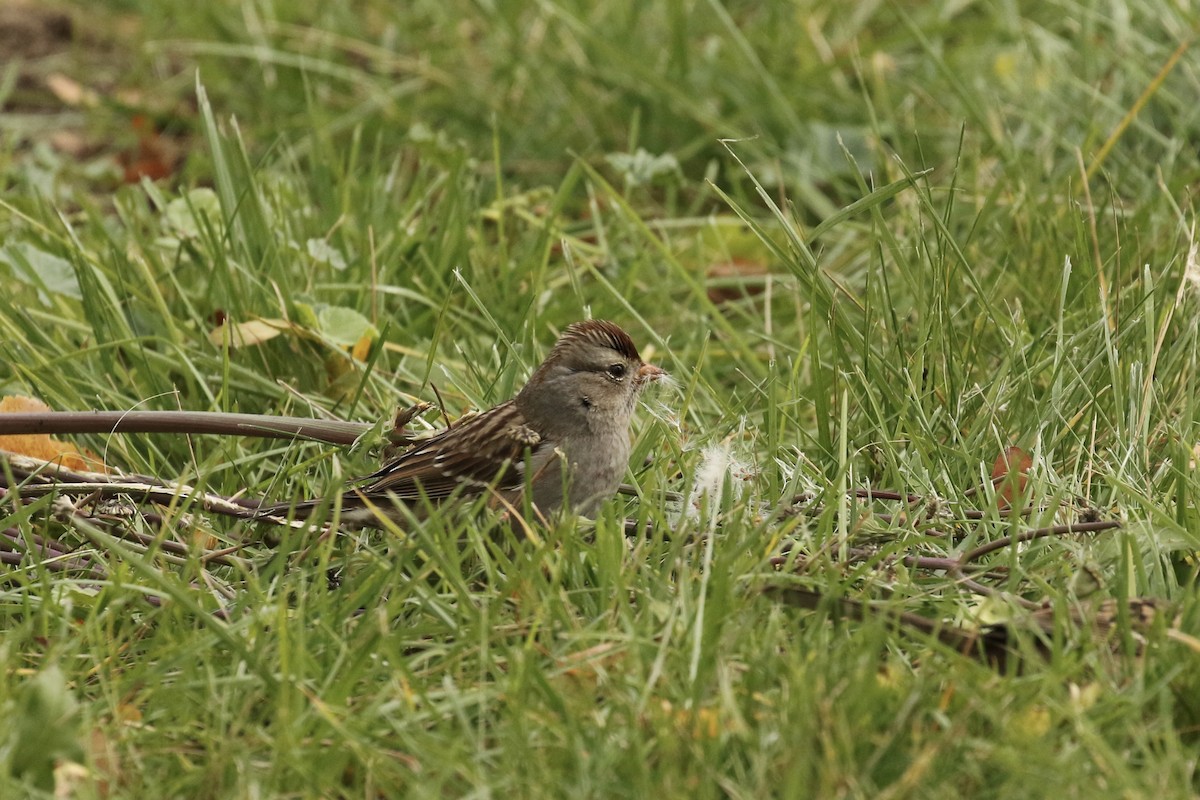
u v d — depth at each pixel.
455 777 6.78
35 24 17.92
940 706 6.97
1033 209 11.89
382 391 10.82
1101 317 10.02
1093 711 6.85
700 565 8.35
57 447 9.98
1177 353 9.84
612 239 13.17
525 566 7.86
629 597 7.96
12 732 6.73
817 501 8.90
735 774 6.73
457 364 11.30
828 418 10.01
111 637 7.67
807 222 14.12
